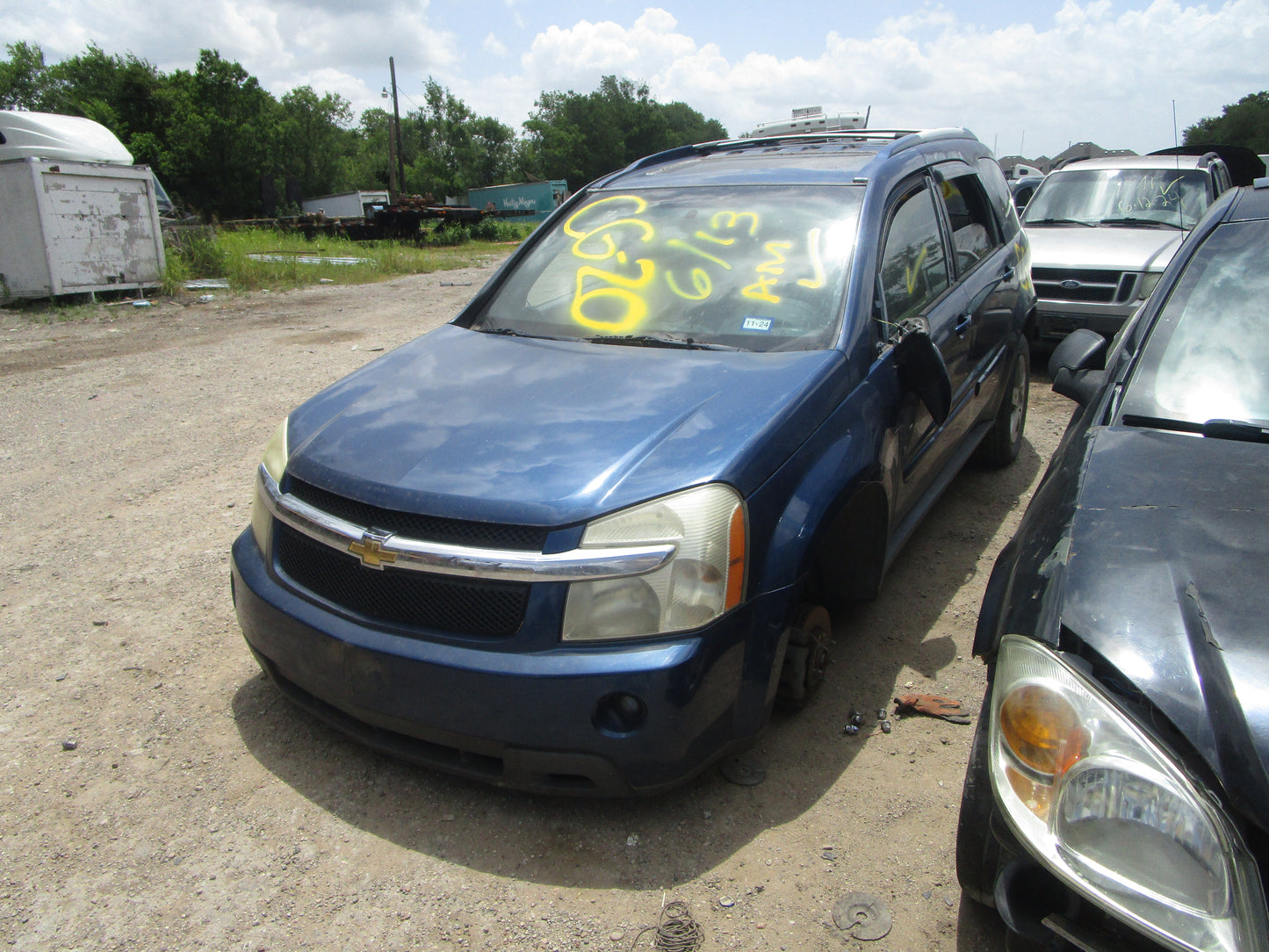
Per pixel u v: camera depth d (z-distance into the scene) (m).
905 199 3.79
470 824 2.54
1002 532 4.49
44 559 4.22
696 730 2.33
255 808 2.61
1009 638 1.86
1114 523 1.99
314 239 27.97
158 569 4.12
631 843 2.46
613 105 115.12
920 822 2.53
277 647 2.66
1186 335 2.62
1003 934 2.14
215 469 5.43
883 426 3.03
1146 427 2.41
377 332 10.05
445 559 2.32
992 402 4.73
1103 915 1.59
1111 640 1.69
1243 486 2.07
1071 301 7.13
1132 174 8.42
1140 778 1.53
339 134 78.00
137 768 2.79
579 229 3.88
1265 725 1.50
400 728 2.44
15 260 12.04
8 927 2.20
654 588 2.27
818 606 3.02
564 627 2.27
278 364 8.28
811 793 2.65
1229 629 1.66
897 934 2.15
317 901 2.28
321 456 2.70
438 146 93.56
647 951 2.12
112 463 5.56
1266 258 2.74
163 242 15.14
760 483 2.48
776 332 3.10
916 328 3.13
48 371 8.12
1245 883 1.43
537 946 2.14
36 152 11.90
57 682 3.23
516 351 3.26
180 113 54.41
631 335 3.27
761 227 3.52
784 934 2.16
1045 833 1.61
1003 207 5.18
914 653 3.41
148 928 2.20
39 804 2.63
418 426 2.73
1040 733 1.66
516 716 2.28
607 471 2.40
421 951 2.13
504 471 2.44
